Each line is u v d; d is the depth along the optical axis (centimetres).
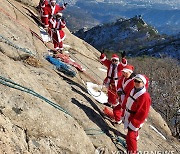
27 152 481
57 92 724
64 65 909
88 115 718
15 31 861
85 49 1370
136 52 10812
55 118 577
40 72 769
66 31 1391
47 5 1113
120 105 780
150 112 1137
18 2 1346
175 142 1012
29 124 523
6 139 461
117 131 763
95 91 902
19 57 764
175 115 2739
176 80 3712
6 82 562
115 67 812
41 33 1079
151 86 3453
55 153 529
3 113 498
